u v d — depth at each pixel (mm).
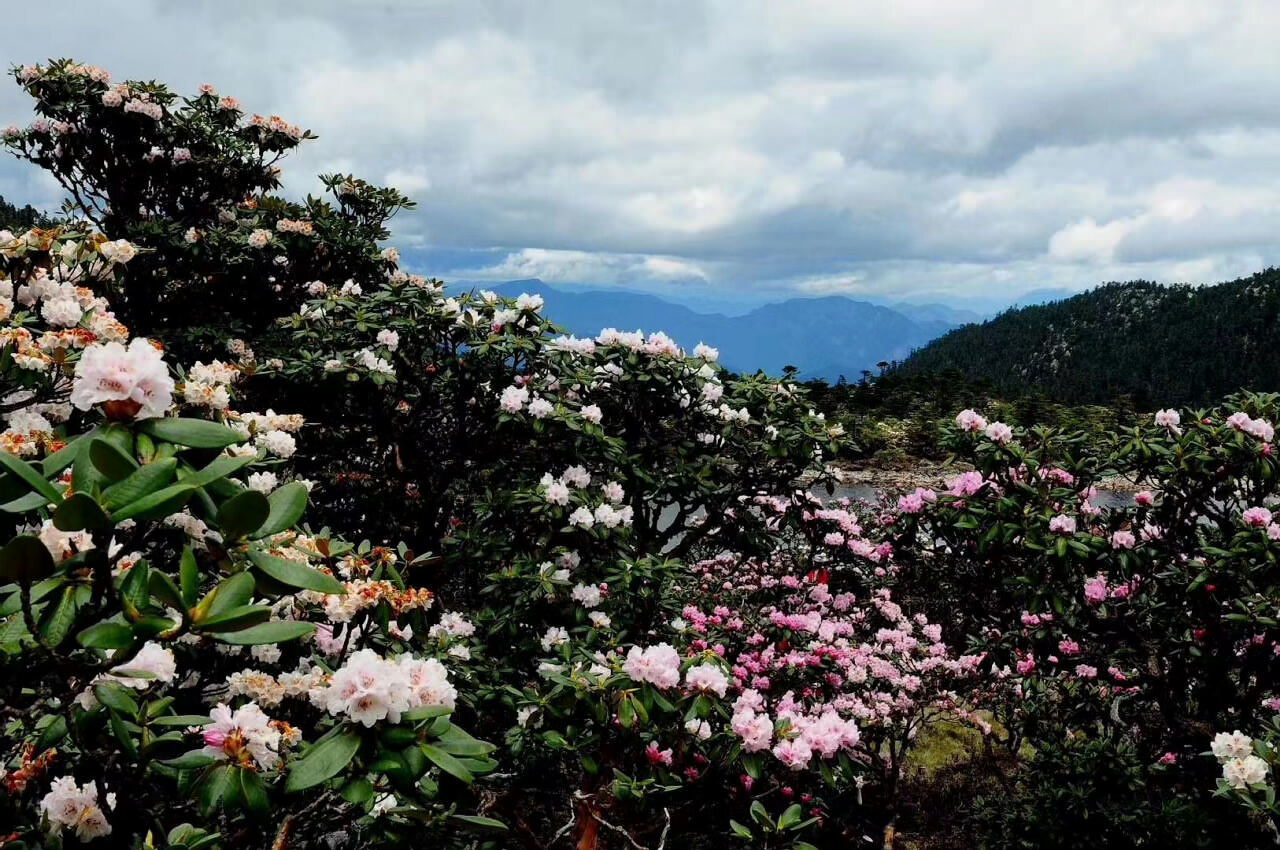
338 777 1645
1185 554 3914
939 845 5051
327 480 5680
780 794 3988
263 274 6832
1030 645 4180
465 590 5062
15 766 2107
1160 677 4023
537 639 3959
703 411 5160
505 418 4609
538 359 5016
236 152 6906
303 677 2379
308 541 2725
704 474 4809
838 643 5184
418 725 1656
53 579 1428
